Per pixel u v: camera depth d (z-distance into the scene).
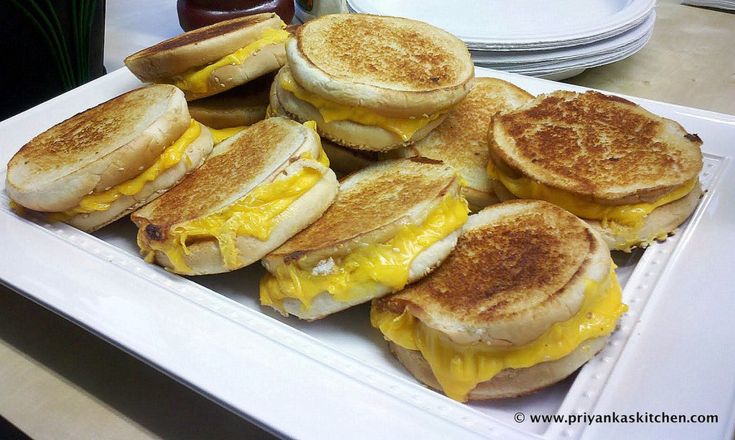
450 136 0.37
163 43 0.43
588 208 0.31
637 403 0.24
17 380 0.30
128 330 0.28
